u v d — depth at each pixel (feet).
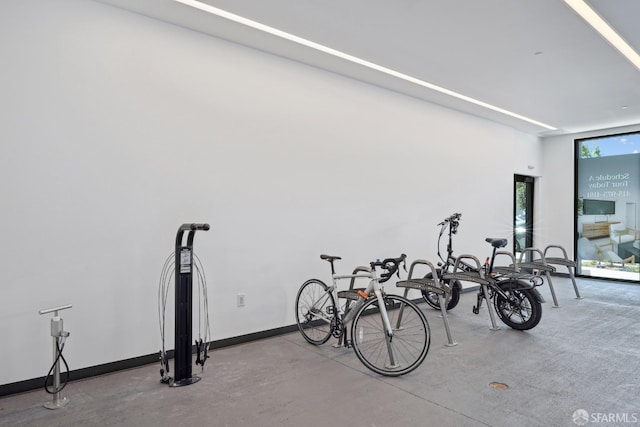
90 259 9.62
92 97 9.68
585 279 23.62
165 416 7.68
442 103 18.24
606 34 11.21
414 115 17.35
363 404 8.13
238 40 11.85
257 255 12.44
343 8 9.88
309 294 13.53
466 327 13.70
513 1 9.45
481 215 20.81
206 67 11.48
